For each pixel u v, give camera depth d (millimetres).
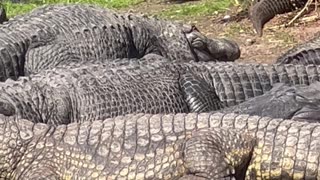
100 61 8586
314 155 5973
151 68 8328
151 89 8078
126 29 9703
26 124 6547
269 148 6082
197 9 15023
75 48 9281
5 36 9266
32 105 7699
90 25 9484
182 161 6074
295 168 6020
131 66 8289
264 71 8695
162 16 15000
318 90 7746
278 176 6078
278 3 12734
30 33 9328
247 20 13523
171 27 10109
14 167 6383
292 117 7250
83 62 8625
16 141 6426
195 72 8531
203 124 6246
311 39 10922
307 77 8688
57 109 7746
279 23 13016
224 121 6266
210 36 12922
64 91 7875
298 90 7738
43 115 7715
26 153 6387
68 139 6367
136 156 6160
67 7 9820
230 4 14672
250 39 12281
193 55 10109
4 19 12484
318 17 13070
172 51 10016
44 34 9328
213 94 8430
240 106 7652
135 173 6113
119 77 8070
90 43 9352
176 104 8156
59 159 6305
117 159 6172
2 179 6414
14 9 16906
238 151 6062
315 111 7273
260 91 8555
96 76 8047
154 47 9961
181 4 16156
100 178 6152
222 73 8594
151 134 6227
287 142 6062
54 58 9188
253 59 11281
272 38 12242
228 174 5992
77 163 6242
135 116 6469
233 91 8500
